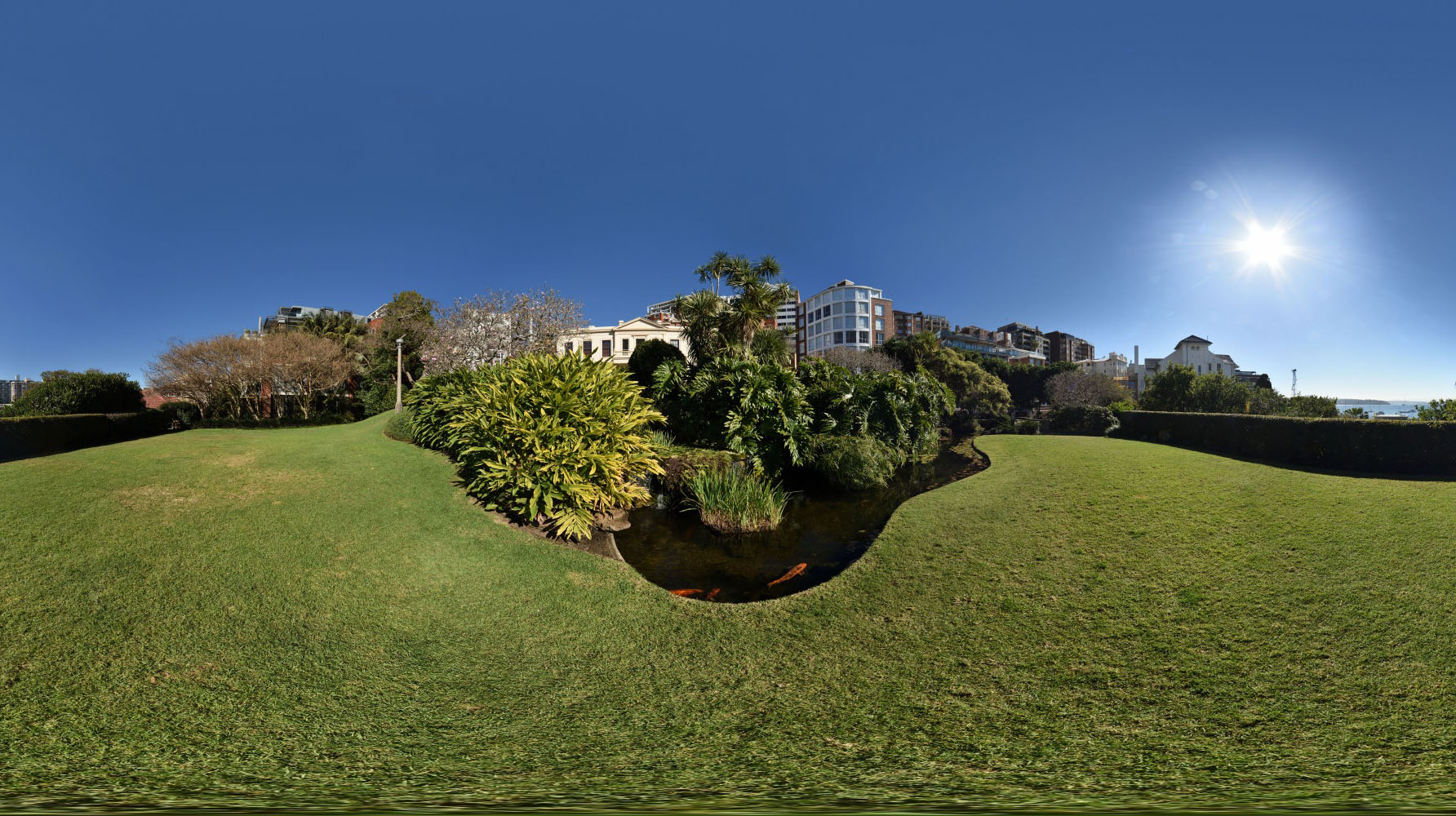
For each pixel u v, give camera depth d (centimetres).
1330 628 323
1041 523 591
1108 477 779
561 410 611
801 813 184
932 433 1316
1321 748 224
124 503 534
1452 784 196
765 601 443
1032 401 4431
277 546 477
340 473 736
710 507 732
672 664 340
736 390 1004
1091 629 357
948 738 250
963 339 6894
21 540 427
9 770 211
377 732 259
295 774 221
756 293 1525
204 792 205
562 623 401
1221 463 876
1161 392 2297
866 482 944
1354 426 833
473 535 573
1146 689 283
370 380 2564
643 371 1512
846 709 281
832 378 1243
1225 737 238
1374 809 180
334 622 372
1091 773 217
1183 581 415
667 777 223
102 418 1286
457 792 209
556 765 233
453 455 889
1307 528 491
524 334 2420
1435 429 748
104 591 367
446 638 371
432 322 2870
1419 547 423
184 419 1859
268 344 2170
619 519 726
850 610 416
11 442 988
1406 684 263
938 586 451
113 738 237
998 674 311
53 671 280
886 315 6028
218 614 359
